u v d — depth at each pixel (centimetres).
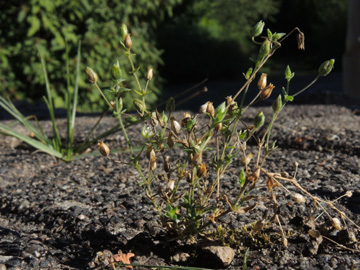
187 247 172
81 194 223
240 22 1452
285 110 459
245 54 1277
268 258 165
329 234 171
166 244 175
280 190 212
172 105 157
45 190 233
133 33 672
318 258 163
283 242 154
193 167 160
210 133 158
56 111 529
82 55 634
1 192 234
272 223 182
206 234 176
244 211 158
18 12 643
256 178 150
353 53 649
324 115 425
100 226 189
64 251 179
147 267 161
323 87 948
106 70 641
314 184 222
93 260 169
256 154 283
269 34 151
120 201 210
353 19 655
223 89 1016
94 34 641
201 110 156
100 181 241
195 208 163
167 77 1184
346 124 377
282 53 1769
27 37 646
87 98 634
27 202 219
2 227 198
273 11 1581
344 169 246
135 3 680
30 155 304
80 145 315
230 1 1461
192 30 1227
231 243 173
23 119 321
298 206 192
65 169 272
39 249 178
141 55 668
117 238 182
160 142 161
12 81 638
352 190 211
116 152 296
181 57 1179
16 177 263
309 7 1689
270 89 153
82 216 198
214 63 1212
